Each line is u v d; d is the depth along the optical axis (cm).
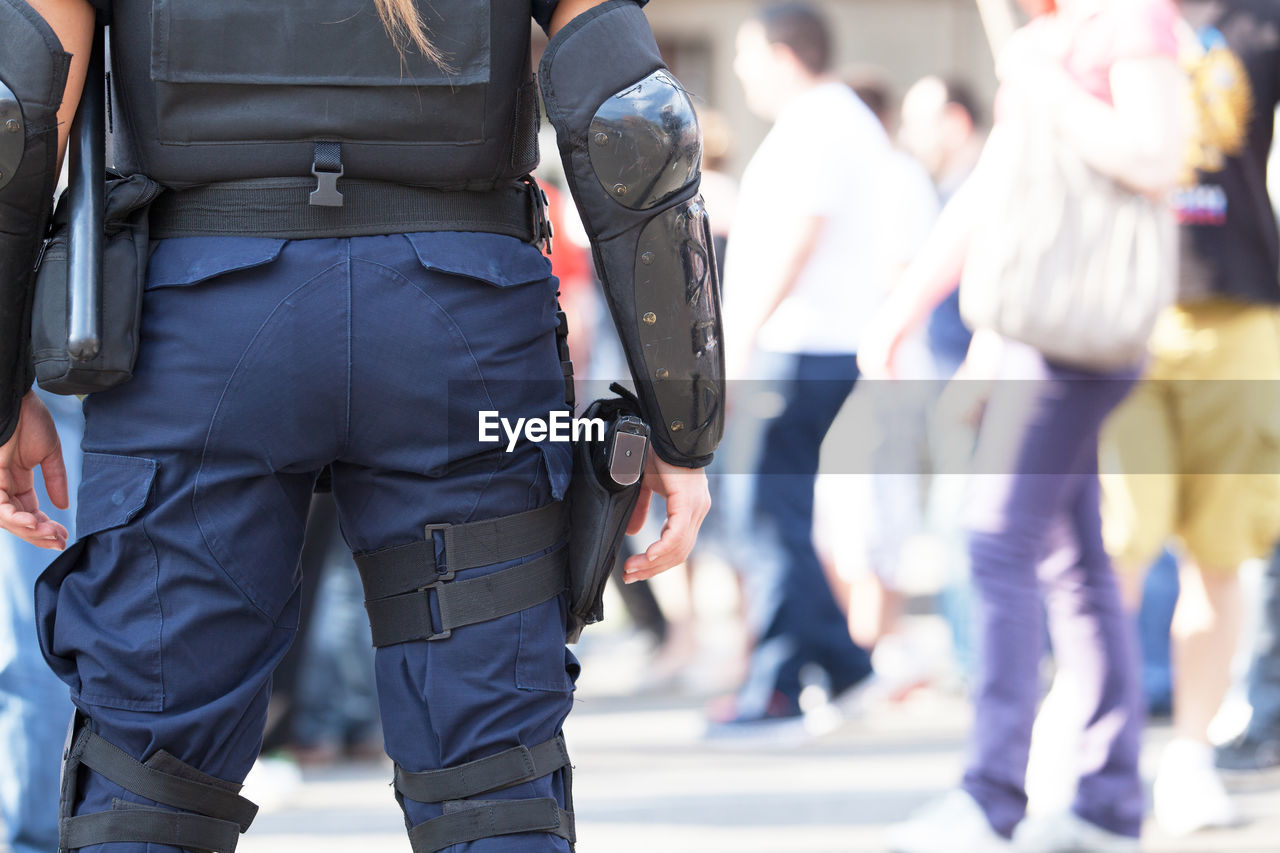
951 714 1425
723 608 2006
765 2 3025
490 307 452
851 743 1314
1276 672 1189
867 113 1330
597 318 1619
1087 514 938
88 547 450
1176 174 870
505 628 455
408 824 465
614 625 1923
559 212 1614
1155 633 1314
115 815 438
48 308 436
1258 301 1031
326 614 1253
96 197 442
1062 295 876
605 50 463
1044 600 954
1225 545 1050
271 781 1135
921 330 1488
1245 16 1034
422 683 455
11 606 731
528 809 453
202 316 435
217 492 439
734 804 1112
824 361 1318
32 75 433
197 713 441
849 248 1316
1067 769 954
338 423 441
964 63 3106
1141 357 891
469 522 453
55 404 738
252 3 430
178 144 436
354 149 438
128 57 440
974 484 940
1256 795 1130
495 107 451
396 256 440
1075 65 880
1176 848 999
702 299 479
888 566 1496
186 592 440
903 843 967
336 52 433
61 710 732
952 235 987
